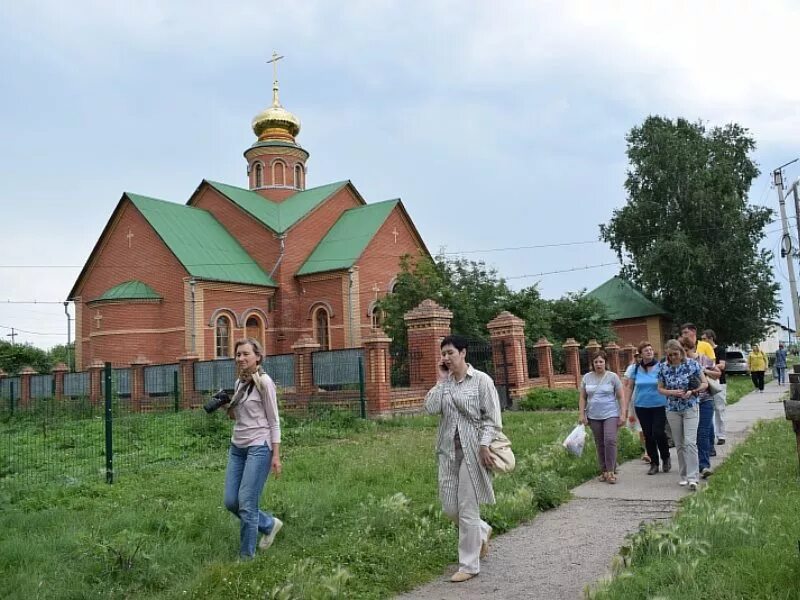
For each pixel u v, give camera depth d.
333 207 37.62
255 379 6.30
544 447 11.07
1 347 50.91
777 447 10.49
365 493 8.54
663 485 8.80
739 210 41.09
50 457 13.33
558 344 29.36
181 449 13.86
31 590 5.25
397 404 18.58
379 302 27.95
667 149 41.78
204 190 37.50
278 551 6.06
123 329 30.94
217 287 31.55
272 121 40.12
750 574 4.63
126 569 5.63
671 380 8.66
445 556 6.00
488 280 28.09
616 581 4.79
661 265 40.00
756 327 41.41
